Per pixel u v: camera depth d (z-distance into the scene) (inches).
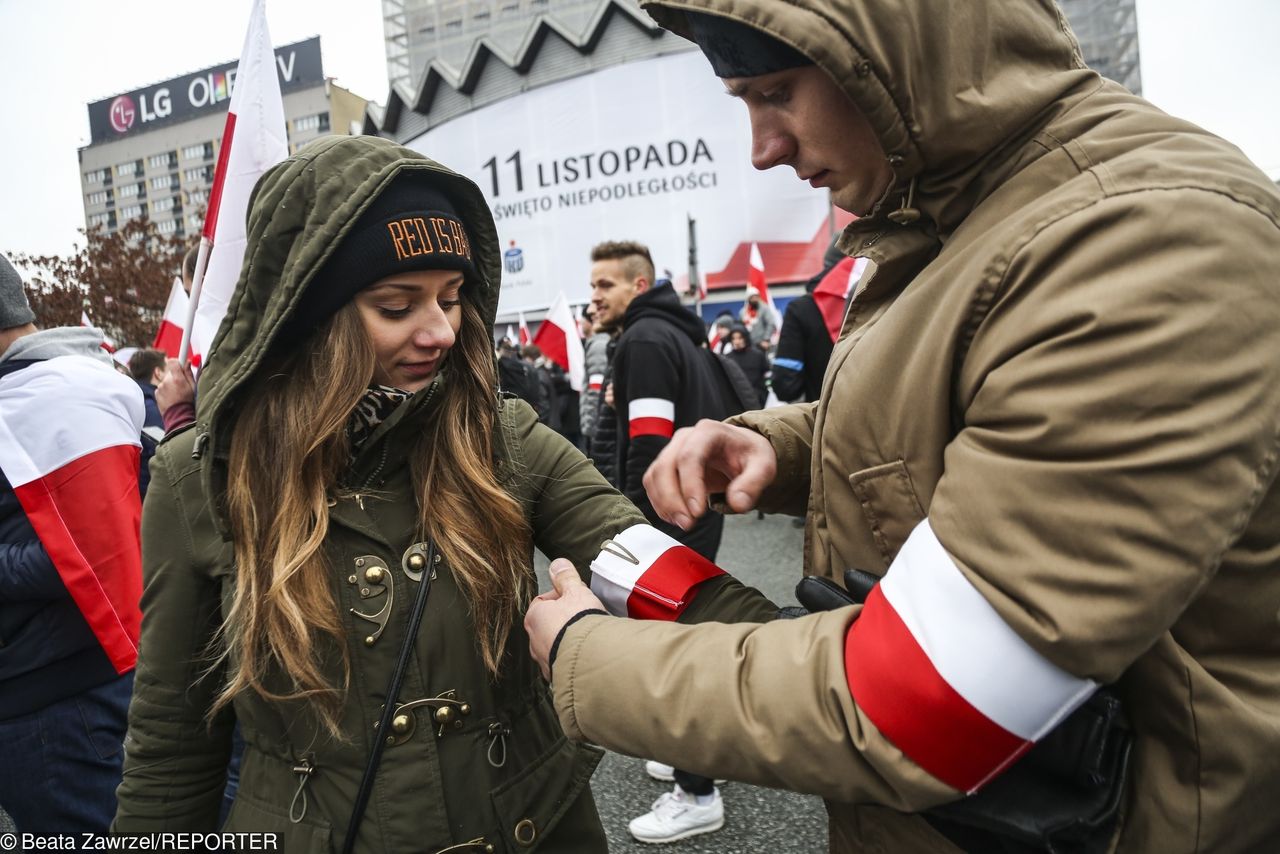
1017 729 22.2
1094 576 20.7
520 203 820.6
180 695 41.1
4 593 62.0
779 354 149.9
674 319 96.8
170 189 2146.9
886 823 31.2
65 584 61.7
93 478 63.1
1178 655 24.3
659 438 91.2
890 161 27.5
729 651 26.2
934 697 22.4
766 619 34.7
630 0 756.0
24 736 63.9
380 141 37.9
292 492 37.5
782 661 25.1
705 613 35.2
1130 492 20.6
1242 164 23.8
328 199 35.8
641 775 100.6
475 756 37.9
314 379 38.3
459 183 40.3
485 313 43.4
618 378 96.5
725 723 25.0
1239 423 20.6
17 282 73.1
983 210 27.1
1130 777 25.8
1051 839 23.9
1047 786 24.6
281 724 37.6
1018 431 22.4
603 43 771.4
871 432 28.9
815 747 24.0
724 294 761.0
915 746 22.8
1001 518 22.0
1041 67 28.0
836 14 24.9
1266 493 23.8
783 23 25.3
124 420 67.1
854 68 25.1
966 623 22.3
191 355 90.3
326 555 37.8
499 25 1098.7
